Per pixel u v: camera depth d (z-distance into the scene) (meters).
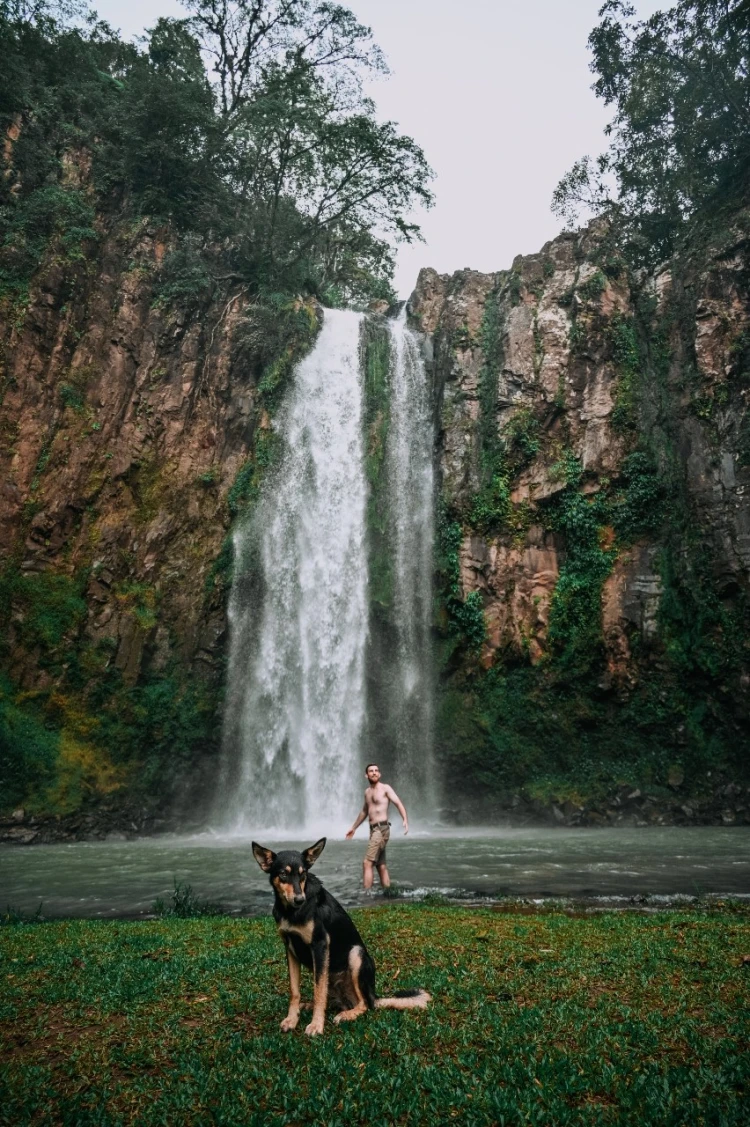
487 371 32.53
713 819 24.34
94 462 28.55
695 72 33.38
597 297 31.34
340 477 31.55
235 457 30.88
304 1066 4.00
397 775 27.77
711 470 27.80
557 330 31.39
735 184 32.66
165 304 31.50
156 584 28.06
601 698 26.89
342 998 4.98
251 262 34.94
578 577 28.22
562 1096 3.65
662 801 25.08
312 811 26.78
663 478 28.48
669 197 35.91
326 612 29.50
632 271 33.78
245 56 38.66
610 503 28.70
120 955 6.75
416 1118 3.47
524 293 33.09
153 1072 4.13
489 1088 3.71
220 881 12.98
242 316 33.00
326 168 37.44
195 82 35.91
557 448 30.00
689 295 30.91
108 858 17.08
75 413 28.80
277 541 29.73
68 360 29.48
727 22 31.53
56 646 25.59
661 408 29.86
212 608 28.31
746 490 26.83
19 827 22.39
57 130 33.25
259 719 27.52
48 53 34.97
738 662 25.56
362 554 30.81
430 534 31.27
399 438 33.00
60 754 24.30
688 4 32.66
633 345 30.52
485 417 31.62
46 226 30.72
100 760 24.91
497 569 29.08
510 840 19.56
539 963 6.22
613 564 28.03
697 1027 4.53
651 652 26.62
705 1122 3.33
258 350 32.12
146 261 32.03
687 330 30.50
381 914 8.96
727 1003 5.01
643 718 26.38
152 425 29.97
